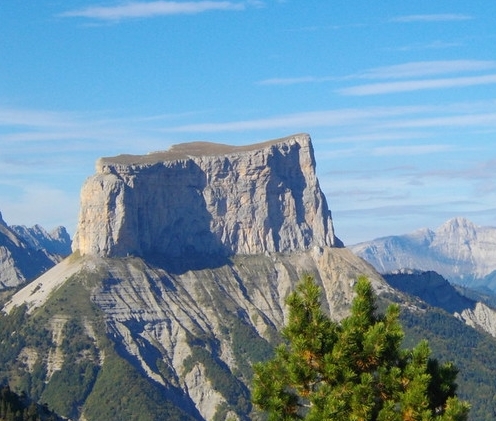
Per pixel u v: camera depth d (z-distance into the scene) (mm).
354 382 118938
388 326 124312
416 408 115938
